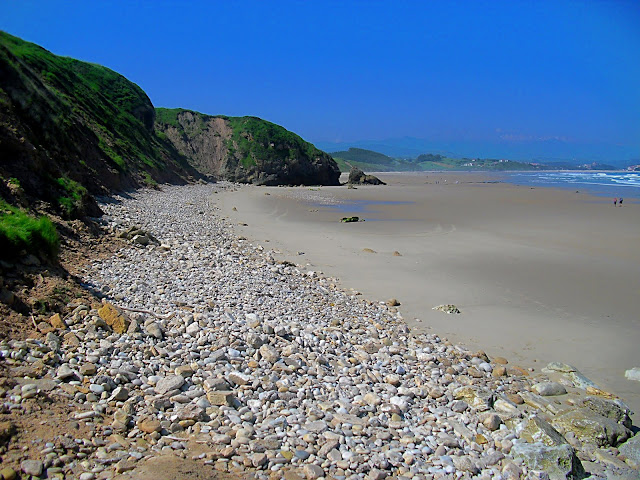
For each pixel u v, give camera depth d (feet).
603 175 442.91
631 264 66.95
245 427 20.40
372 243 79.71
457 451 21.81
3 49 84.94
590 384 31.40
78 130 98.07
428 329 41.65
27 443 16.51
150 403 20.83
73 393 20.38
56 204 52.80
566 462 21.22
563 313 46.73
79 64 205.36
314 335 34.40
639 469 22.35
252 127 271.08
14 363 21.30
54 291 29.37
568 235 90.89
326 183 272.72
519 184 274.77
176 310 33.86
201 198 132.46
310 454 19.48
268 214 114.93
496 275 60.23
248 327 32.65
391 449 20.94
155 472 16.15
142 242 55.47
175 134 273.33
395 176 440.04
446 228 99.35
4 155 52.39
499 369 32.68
